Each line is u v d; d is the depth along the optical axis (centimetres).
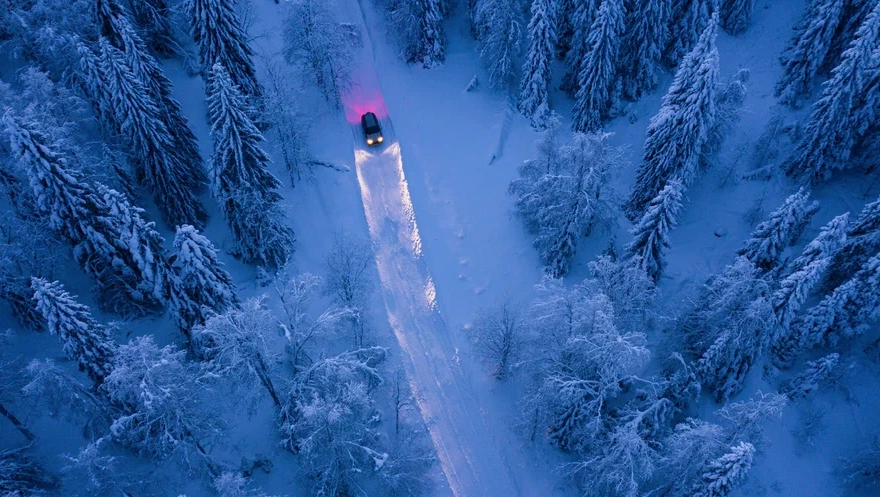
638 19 4178
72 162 3198
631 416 3014
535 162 3897
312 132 4509
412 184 4388
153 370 2414
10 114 2650
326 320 2941
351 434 2756
